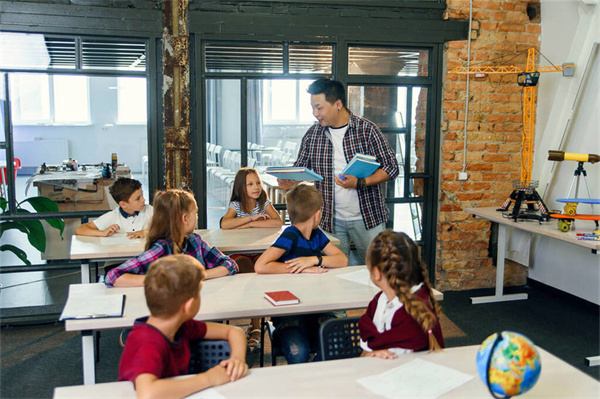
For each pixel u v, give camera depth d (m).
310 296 2.26
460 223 4.63
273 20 4.08
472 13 4.41
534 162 4.70
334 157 3.57
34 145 9.54
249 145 4.30
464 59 4.45
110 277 2.37
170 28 3.91
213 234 3.46
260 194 3.82
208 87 4.15
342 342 2.00
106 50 3.87
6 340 3.57
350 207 3.55
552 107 4.50
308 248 2.70
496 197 4.67
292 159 4.42
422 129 4.56
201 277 1.64
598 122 4.05
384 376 1.56
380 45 4.32
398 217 4.62
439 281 4.68
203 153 4.12
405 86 4.47
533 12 4.61
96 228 3.45
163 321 1.58
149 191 4.08
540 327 3.83
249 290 2.34
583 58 4.17
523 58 4.58
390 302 1.77
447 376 1.56
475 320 3.97
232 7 4.01
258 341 3.44
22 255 4.04
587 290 4.20
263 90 4.24
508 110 4.59
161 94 4.00
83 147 9.90
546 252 4.63
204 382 1.50
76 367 3.18
